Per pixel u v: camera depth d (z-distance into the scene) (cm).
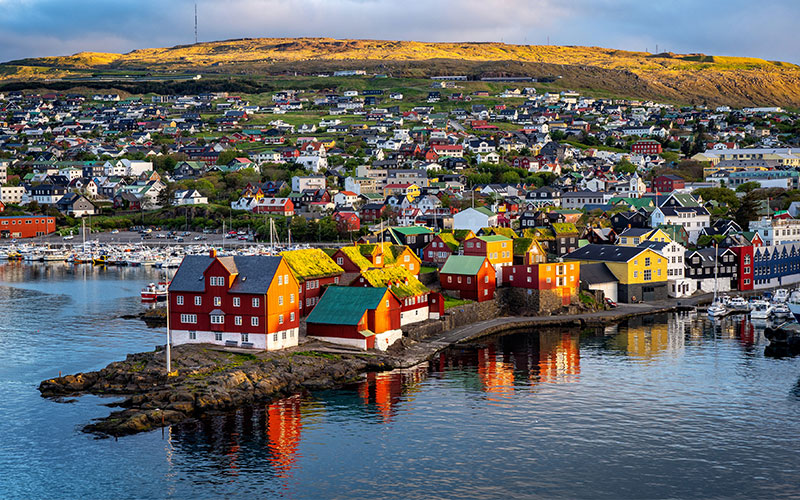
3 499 8238
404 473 8888
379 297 13600
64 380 11438
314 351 12862
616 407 11019
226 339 12662
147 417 10106
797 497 8369
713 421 10469
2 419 10231
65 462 9050
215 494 8381
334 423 10288
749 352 14038
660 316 17550
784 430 10150
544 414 10719
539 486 8600
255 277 12619
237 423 10219
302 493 8406
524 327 16388
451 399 11288
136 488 8494
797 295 15050
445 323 15525
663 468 9050
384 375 12431
